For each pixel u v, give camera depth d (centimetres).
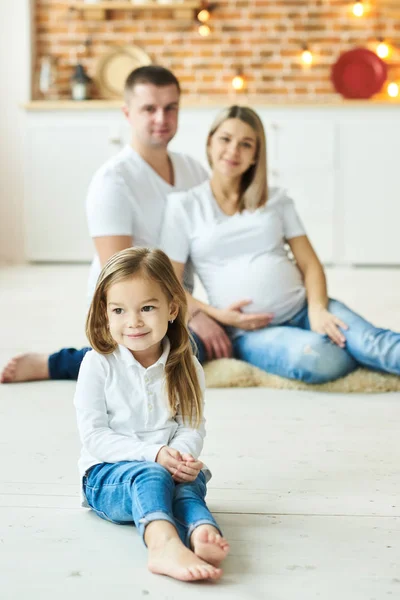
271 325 314
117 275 179
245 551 169
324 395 289
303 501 195
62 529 179
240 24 676
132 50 674
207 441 239
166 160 327
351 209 645
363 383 292
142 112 310
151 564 158
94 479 180
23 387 299
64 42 680
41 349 361
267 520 184
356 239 648
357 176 641
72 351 307
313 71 677
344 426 254
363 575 159
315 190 643
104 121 640
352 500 196
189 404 188
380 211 644
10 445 235
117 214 303
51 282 564
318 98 677
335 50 675
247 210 312
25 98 671
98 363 186
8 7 664
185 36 678
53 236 656
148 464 171
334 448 233
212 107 632
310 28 674
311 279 317
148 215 313
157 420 186
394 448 233
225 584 155
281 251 318
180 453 176
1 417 262
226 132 302
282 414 266
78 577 158
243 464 220
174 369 187
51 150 646
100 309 184
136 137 316
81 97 656
